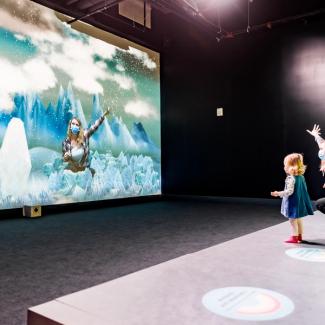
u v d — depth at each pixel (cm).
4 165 681
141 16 974
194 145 1020
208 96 996
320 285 237
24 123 715
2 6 686
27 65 722
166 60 1068
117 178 909
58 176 774
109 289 232
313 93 833
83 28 837
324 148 775
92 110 851
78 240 456
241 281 246
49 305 207
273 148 894
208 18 903
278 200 880
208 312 196
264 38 906
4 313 224
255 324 181
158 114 1055
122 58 935
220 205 829
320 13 806
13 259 362
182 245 420
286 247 345
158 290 229
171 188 1059
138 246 416
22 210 704
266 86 905
